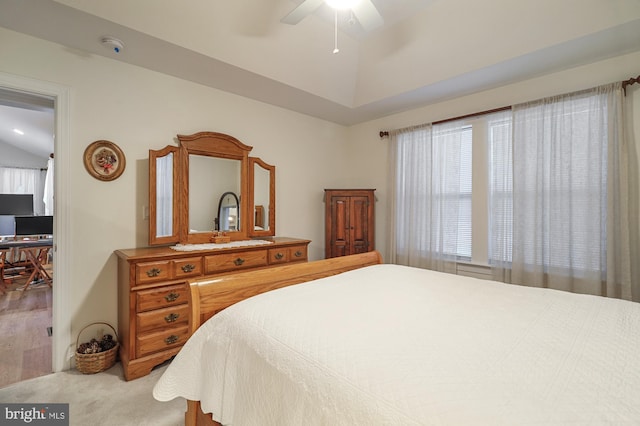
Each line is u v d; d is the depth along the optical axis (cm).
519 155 264
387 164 375
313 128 380
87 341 223
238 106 308
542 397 69
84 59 220
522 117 263
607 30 191
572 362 85
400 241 354
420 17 251
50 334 275
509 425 60
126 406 175
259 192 320
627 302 141
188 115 272
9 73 193
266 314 117
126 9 184
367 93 322
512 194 270
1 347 249
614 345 96
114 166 233
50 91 207
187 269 227
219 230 286
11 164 687
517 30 216
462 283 173
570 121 240
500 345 95
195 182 271
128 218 241
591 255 230
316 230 387
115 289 235
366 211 364
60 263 212
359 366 82
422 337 100
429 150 326
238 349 106
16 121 501
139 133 246
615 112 221
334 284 163
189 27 208
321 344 94
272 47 248
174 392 118
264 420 90
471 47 240
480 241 295
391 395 71
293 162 361
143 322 206
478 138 296
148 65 243
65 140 213
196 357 119
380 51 287
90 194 224
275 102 329
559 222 244
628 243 216
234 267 253
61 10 174
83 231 221
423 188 332
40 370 213
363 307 128
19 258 511
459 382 74
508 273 274
